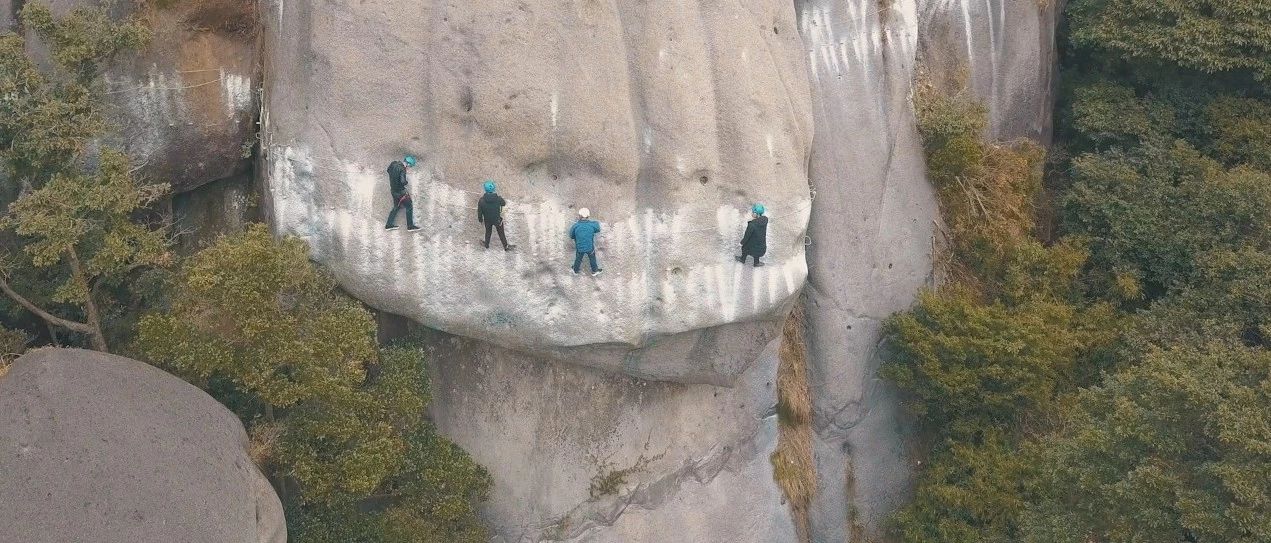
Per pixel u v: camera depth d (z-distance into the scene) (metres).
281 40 16.80
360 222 16.38
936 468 20.77
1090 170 22.17
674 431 20.00
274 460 15.79
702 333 18.41
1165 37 21.77
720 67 17.08
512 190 16.20
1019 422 20.42
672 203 16.94
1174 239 20.77
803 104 18.23
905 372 20.59
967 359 20.03
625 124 16.47
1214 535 14.41
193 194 17.98
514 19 15.77
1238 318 19.09
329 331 15.31
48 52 15.83
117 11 16.05
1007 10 22.70
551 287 16.89
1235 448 14.70
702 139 16.89
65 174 14.99
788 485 21.30
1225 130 21.86
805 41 19.86
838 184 20.17
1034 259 21.19
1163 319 19.97
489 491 18.80
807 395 21.25
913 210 21.31
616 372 18.94
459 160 16.05
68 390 12.44
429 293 16.78
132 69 16.22
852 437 21.48
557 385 18.86
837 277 20.52
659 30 16.55
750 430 20.98
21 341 16.08
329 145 16.11
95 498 11.50
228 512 12.65
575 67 16.05
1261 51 21.31
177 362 14.47
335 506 16.42
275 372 15.12
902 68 20.88
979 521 20.02
